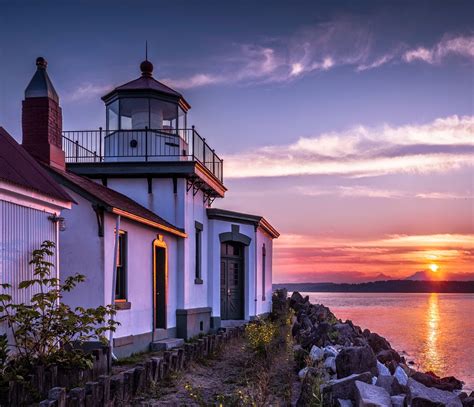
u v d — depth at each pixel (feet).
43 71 51.21
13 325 33.71
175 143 67.51
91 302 47.29
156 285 61.16
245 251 82.43
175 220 65.16
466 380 61.36
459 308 246.68
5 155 36.22
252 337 50.85
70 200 39.65
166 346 56.80
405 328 131.23
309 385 30.91
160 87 69.15
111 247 49.01
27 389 28.12
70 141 65.82
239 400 30.76
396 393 32.14
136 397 33.12
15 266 33.91
